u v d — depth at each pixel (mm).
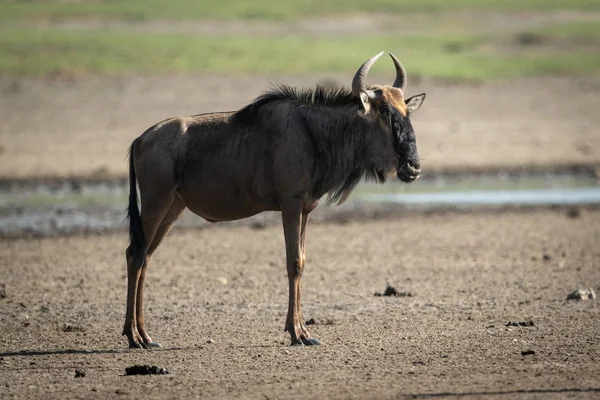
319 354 39469
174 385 34938
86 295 53000
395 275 58031
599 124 129375
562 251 65062
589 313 47281
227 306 50156
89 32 192875
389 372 36219
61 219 76625
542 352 39156
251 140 41344
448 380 34781
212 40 186250
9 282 56156
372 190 91438
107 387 34938
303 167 40719
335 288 54594
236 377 35938
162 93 140500
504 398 32156
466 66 169500
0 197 84938
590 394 32531
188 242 68625
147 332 44750
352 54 177000
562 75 167000
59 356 40250
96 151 105625
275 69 160125
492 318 46375
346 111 41625
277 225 75500
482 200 86250
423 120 129250
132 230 41594
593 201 86000
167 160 41594
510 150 111062
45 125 118875
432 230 73062
